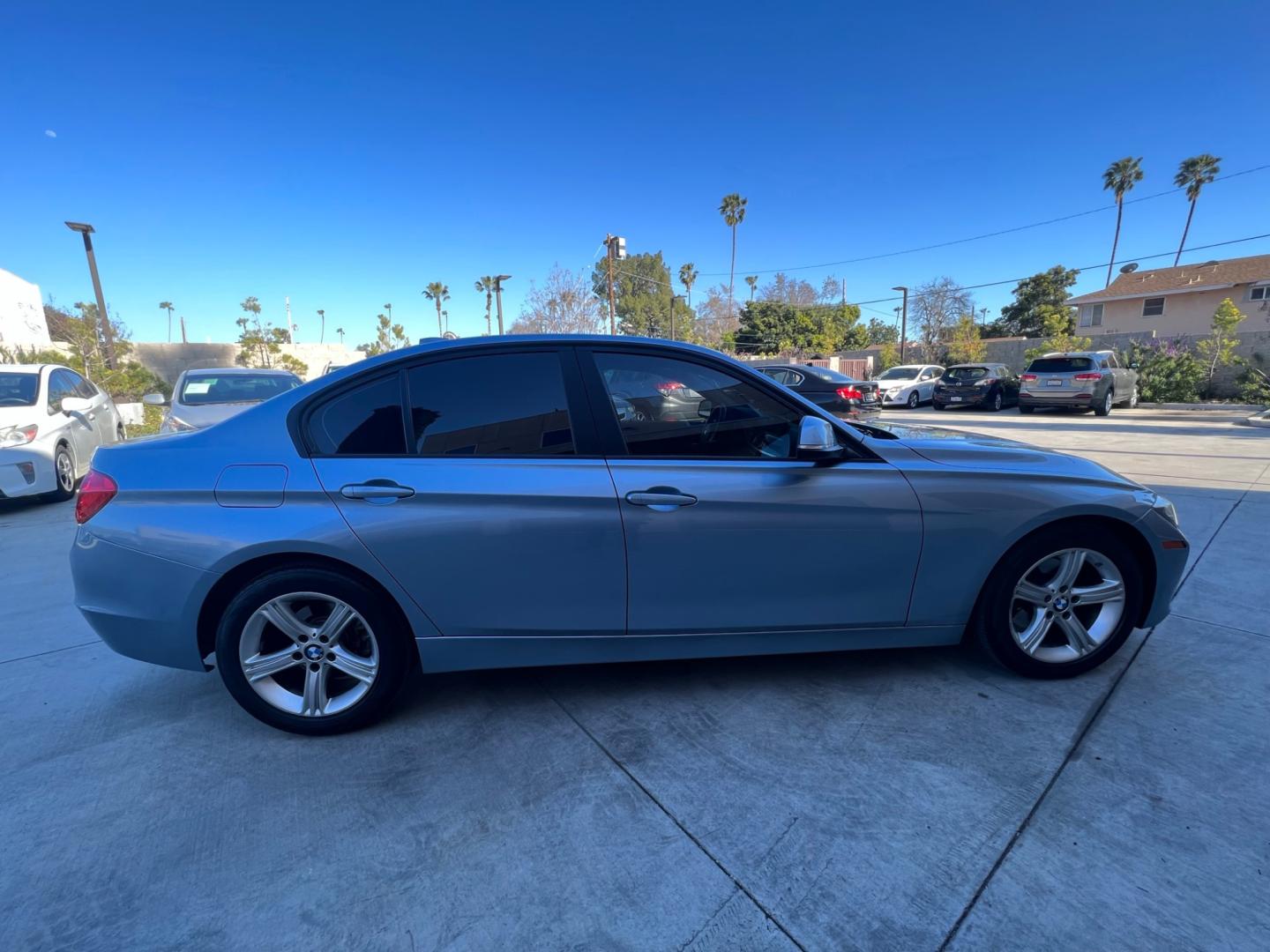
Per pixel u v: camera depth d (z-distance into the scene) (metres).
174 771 2.47
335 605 2.57
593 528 2.54
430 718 2.79
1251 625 3.47
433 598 2.55
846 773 2.36
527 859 2.01
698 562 2.62
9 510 7.07
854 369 31.66
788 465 2.67
